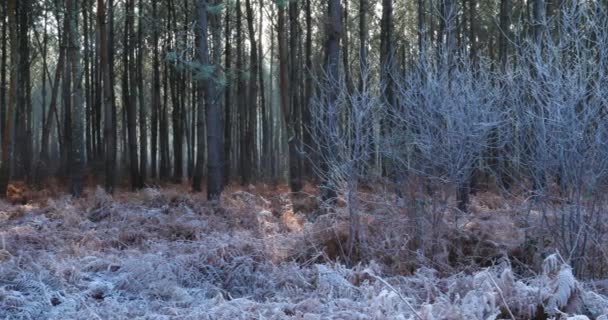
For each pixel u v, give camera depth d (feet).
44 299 18.67
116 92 118.52
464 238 24.27
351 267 24.07
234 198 45.88
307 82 69.41
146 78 106.11
